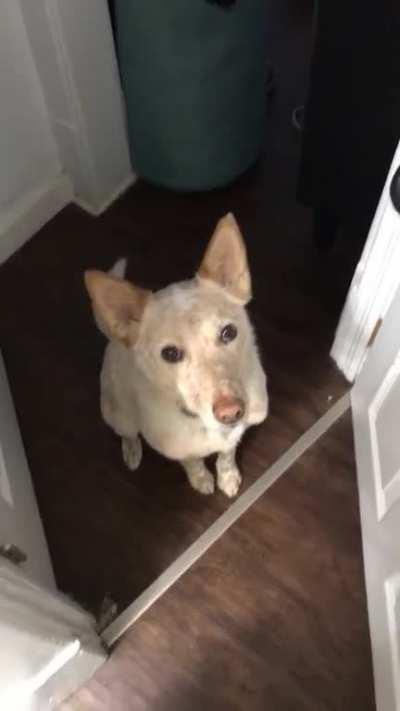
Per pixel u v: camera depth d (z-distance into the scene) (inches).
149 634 47.3
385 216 41.0
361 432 51.3
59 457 54.2
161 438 44.0
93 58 55.0
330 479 52.6
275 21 76.5
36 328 60.1
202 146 60.2
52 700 42.1
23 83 55.0
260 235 64.0
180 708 45.1
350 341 52.9
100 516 51.8
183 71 53.5
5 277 62.8
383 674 42.8
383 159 49.3
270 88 71.9
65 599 42.4
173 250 63.6
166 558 50.0
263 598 48.4
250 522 51.0
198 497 52.1
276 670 46.1
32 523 48.1
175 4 49.3
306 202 58.1
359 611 47.9
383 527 44.9
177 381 38.1
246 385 40.4
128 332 37.7
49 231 65.1
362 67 44.0
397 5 39.4
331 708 44.9
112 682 45.9
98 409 56.0
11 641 29.6
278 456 53.4
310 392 56.0
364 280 46.9
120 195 67.1
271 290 60.9
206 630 47.4
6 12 49.7
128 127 61.9
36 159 60.9
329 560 49.6
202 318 36.4
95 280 33.9
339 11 42.0
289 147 69.0
